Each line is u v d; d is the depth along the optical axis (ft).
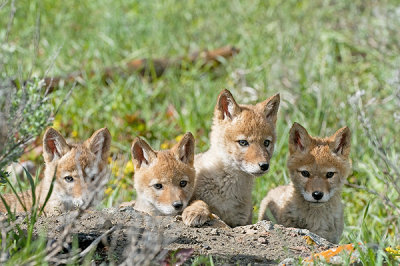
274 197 38.63
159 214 35.32
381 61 62.03
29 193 37.32
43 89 47.65
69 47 65.41
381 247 26.99
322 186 35.22
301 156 36.37
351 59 63.93
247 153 36.24
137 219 31.35
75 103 53.36
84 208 29.40
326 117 51.70
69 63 60.29
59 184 35.09
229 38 68.44
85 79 55.98
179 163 35.47
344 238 38.19
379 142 40.14
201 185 36.55
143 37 68.49
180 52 65.98
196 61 63.52
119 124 51.98
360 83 59.77
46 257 23.89
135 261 25.23
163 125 52.54
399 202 41.96
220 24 72.43
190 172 35.65
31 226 26.25
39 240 25.30
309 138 36.73
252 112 38.09
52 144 35.94
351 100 46.55
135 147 36.14
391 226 40.06
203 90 58.13
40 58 60.90
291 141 36.99
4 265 23.13
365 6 74.08
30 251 24.84
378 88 58.49
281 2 77.66
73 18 73.46
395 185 37.70
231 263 27.30
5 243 24.09
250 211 38.06
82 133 50.44
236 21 73.36
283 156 48.39
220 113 38.32
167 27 71.26
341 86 57.00
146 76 60.54
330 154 36.11
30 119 30.60
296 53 62.75
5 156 27.12
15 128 28.58
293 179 36.63
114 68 59.72
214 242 29.89
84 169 35.09
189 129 51.13
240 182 36.68
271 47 64.49
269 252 29.17
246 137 36.76
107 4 77.25
